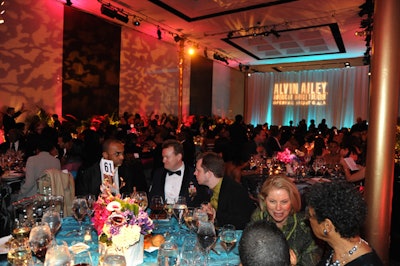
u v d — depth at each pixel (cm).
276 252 92
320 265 136
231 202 235
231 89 1708
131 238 141
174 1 810
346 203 119
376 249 267
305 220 176
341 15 833
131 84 1099
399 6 254
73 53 902
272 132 851
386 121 260
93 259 159
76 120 908
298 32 1020
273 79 1705
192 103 1414
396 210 368
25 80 800
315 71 1595
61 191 296
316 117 1597
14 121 713
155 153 516
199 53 1401
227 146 456
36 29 813
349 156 490
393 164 265
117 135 632
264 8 801
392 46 255
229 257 165
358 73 1488
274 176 185
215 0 788
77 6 874
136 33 1102
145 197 214
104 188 168
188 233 198
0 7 742
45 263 125
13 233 173
